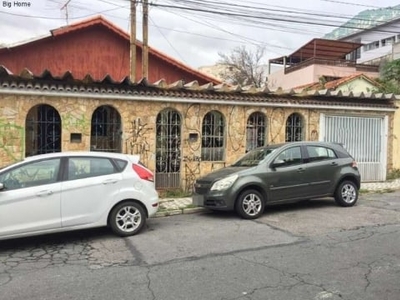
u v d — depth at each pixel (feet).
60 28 62.18
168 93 40.52
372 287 16.49
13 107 35.63
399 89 82.48
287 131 47.34
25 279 18.34
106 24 64.95
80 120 37.65
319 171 33.81
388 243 23.17
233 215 32.27
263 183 31.12
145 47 51.31
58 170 24.63
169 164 41.91
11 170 23.71
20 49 61.11
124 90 38.75
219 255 21.43
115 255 21.93
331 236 25.02
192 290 16.57
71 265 20.33
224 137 43.80
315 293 15.97
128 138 39.42
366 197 40.70
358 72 105.70
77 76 64.39
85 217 24.72
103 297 16.05
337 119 49.47
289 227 27.68
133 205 26.25
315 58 102.94
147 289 16.78
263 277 17.90
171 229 27.86
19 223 23.06
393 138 53.26
